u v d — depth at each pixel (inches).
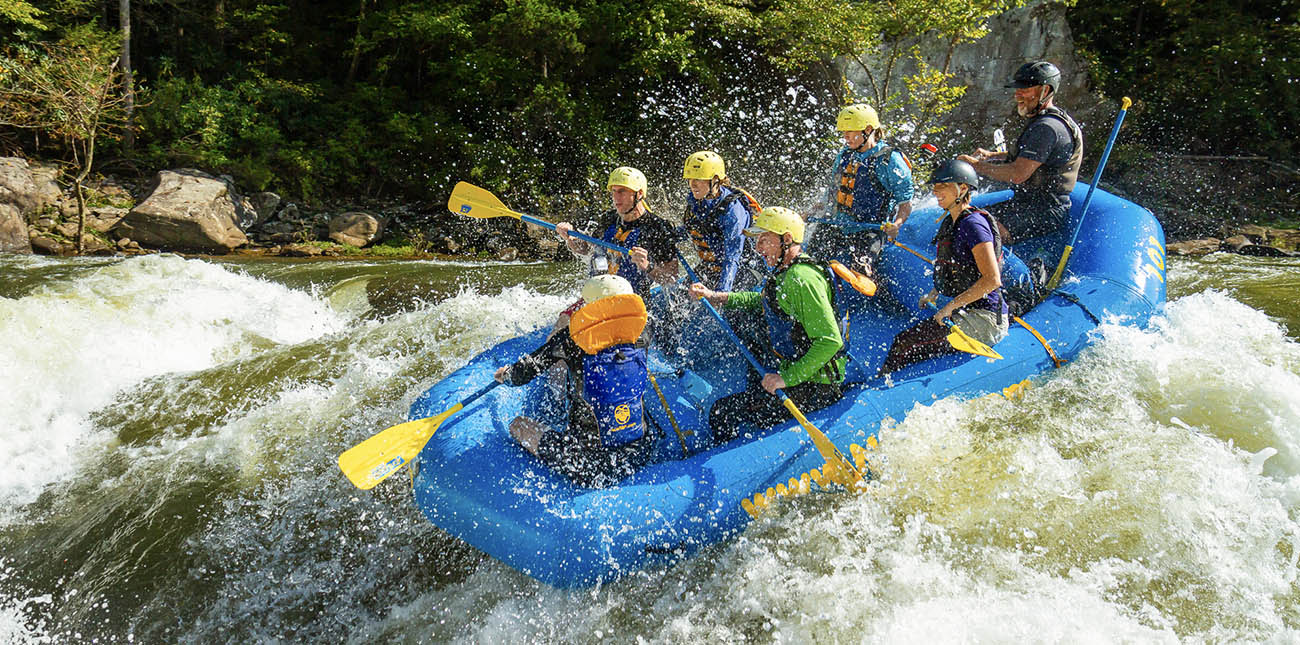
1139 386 174.4
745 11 463.8
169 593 146.5
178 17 517.7
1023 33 500.1
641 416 136.0
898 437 153.2
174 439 194.4
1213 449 158.7
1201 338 188.7
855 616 131.9
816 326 135.6
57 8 468.8
